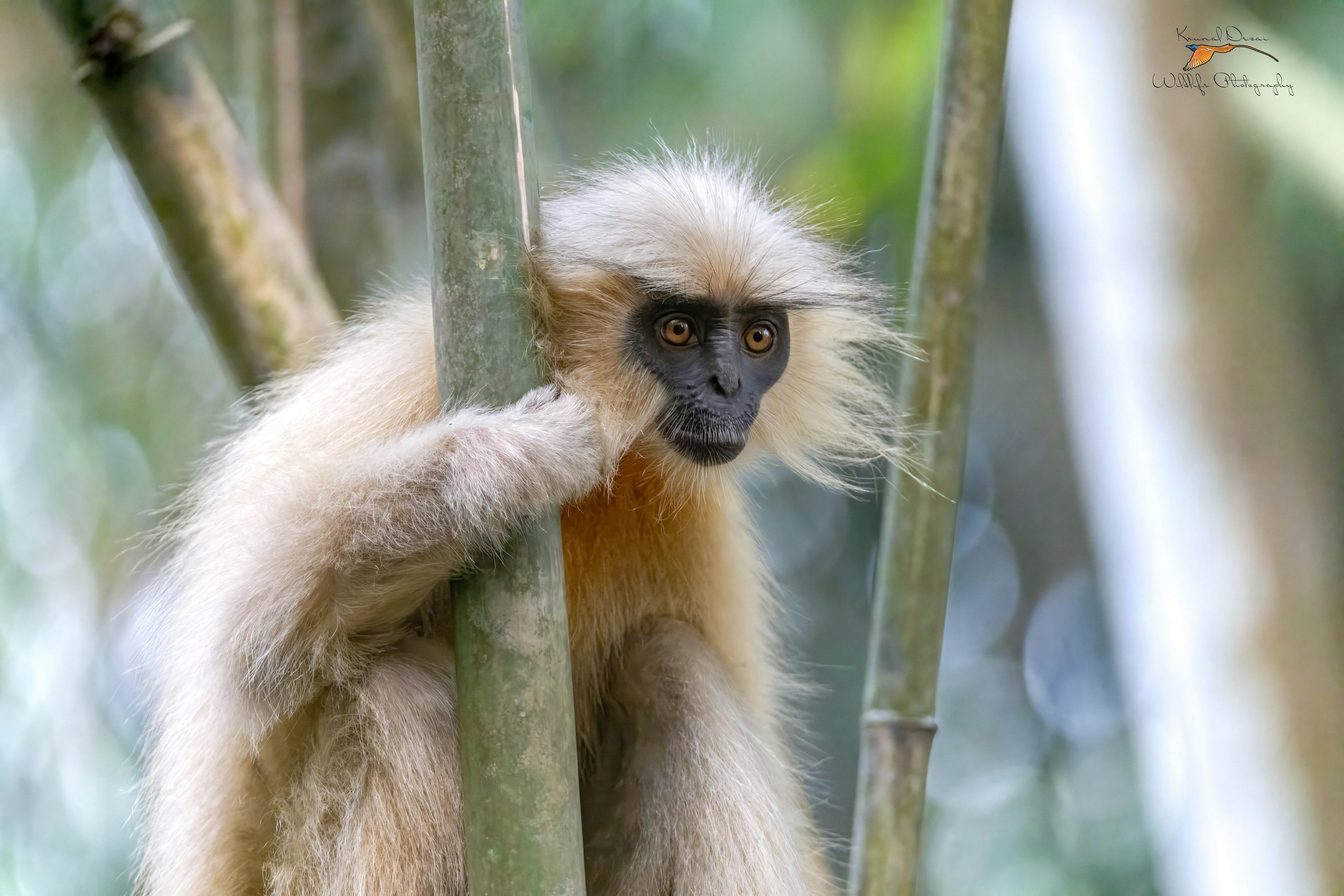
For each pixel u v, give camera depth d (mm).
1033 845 17219
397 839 7723
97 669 13453
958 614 22562
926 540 8234
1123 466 12438
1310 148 12383
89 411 14727
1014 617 22422
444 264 6418
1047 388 22266
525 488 6586
